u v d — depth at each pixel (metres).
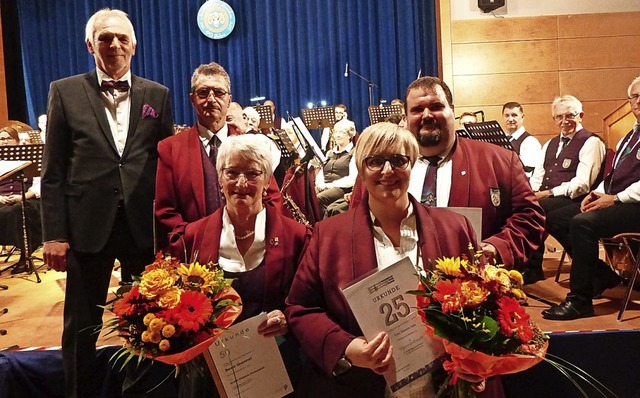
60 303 3.81
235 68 8.67
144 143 2.35
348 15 8.44
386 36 8.39
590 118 7.83
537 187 4.43
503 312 1.25
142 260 2.41
